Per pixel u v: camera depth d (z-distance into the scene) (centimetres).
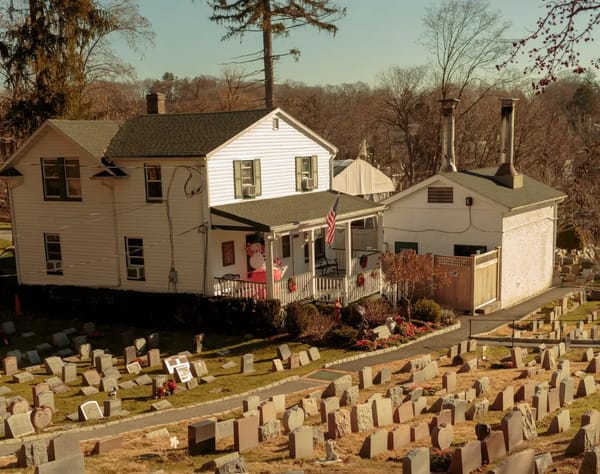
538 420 1519
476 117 6419
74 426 1750
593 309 3403
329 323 2697
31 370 2388
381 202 3638
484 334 2803
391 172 7544
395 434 1358
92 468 1296
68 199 3183
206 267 2883
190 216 2888
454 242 3466
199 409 1916
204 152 2808
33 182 3269
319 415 1716
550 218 3938
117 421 1797
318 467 1245
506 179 3659
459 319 3089
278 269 2942
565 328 2911
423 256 3042
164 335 2833
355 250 3559
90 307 3127
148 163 2948
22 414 1686
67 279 3262
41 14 4203
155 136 3097
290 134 3266
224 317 2817
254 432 1429
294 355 2384
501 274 3366
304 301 2938
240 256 3050
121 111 6238
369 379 2025
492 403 1706
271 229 2722
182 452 1412
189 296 2881
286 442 1455
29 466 1329
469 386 1931
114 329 2959
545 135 5325
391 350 2572
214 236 2902
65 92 4241
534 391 1752
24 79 4319
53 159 3186
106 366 2378
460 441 1345
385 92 7556
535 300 3616
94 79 4853
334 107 10238
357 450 1363
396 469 1200
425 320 2916
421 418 1614
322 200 3278
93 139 3111
